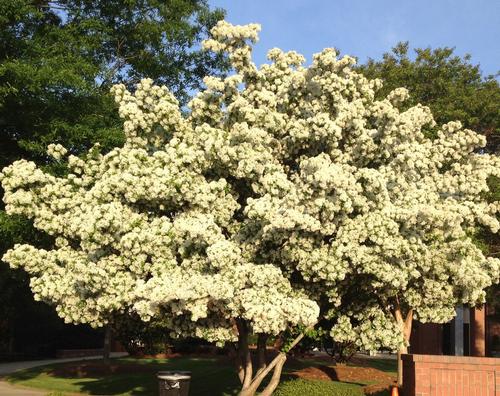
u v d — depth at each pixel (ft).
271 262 30.81
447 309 34.73
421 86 75.46
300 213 27.20
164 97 35.35
